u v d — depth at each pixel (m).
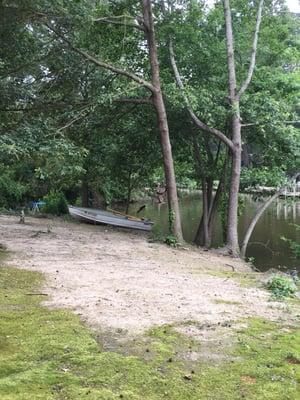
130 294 6.68
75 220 18.59
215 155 18.16
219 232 20.27
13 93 12.10
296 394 3.71
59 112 14.11
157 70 13.90
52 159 12.00
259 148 16.30
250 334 5.09
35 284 7.12
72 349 4.45
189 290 7.14
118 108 15.43
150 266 9.36
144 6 13.73
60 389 3.67
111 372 4.00
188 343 4.76
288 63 18.09
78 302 6.13
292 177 16.47
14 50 11.98
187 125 15.66
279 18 16.47
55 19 11.81
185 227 21.81
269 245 17.05
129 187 20.14
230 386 3.82
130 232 16.03
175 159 17.31
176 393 3.67
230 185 14.46
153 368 4.11
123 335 4.93
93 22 13.00
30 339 4.67
